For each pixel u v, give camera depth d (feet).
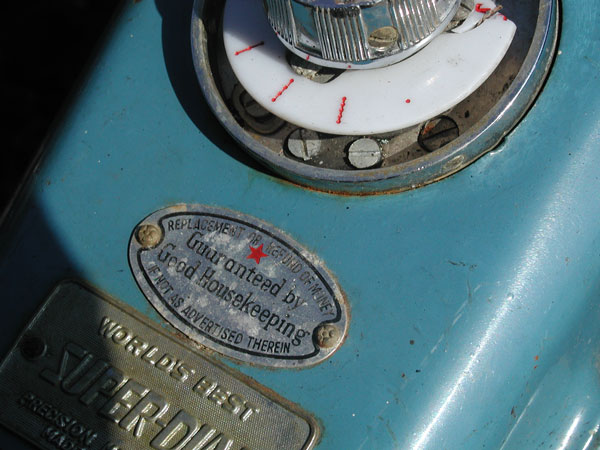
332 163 0.45
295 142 0.45
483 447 0.42
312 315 0.43
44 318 0.44
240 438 0.41
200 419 0.42
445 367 0.41
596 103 0.44
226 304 0.43
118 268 0.45
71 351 0.43
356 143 0.45
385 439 0.40
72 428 0.42
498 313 0.42
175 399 0.42
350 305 0.42
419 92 0.43
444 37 0.44
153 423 0.42
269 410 0.42
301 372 0.42
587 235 0.43
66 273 0.45
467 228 0.43
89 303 0.44
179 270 0.44
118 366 0.43
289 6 0.40
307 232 0.44
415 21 0.40
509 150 0.44
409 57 0.43
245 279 0.44
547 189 0.43
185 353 0.43
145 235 0.45
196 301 0.44
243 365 0.42
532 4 0.45
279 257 0.44
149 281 0.44
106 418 0.42
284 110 0.44
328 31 0.40
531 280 0.42
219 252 0.44
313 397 0.41
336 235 0.44
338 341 0.42
